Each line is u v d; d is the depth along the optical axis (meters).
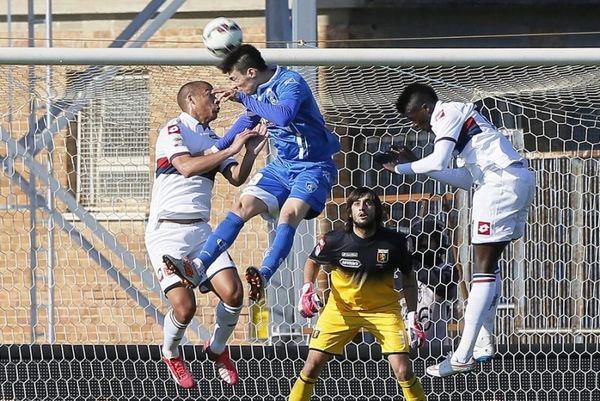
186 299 26.06
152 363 32.41
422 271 33.84
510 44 43.28
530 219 35.31
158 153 26.48
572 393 31.75
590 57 26.42
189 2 43.50
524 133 35.47
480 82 30.16
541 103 34.91
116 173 36.62
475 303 26.27
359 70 29.05
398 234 28.02
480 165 25.88
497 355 31.86
